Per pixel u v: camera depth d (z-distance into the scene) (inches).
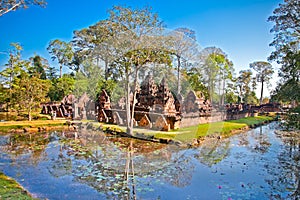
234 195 187.2
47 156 287.4
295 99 388.2
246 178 227.0
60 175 211.6
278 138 487.5
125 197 174.1
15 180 203.3
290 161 297.3
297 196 188.2
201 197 179.0
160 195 178.5
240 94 1553.9
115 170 196.4
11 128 508.4
